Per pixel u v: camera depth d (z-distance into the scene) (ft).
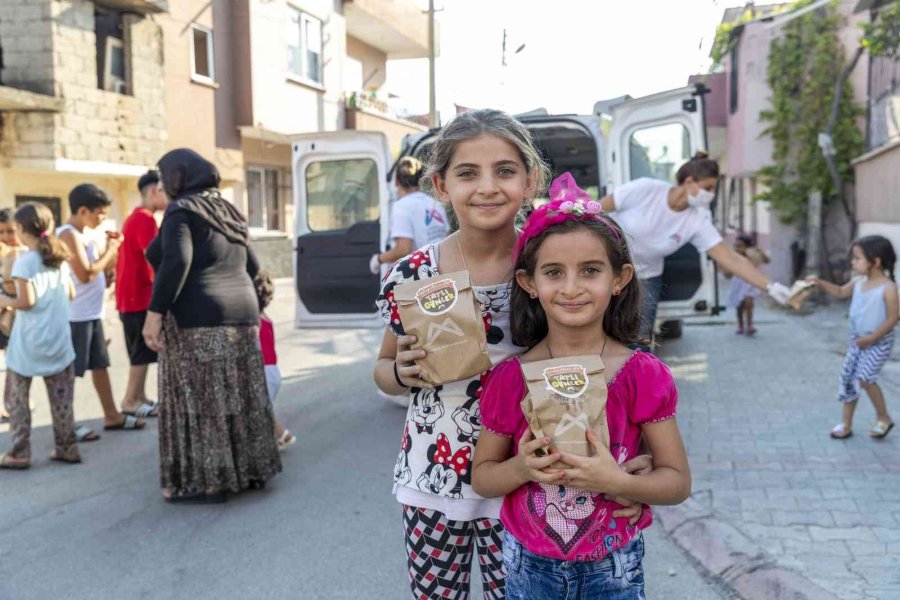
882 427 18.25
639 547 6.85
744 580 11.84
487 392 6.97
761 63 47.11
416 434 7.56
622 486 6.20
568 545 6.57
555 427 6.21
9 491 16.38
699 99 24.77
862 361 18.03
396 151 75.82
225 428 15.40
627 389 6.71
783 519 13.73
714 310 24.95
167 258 14.37
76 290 20.06
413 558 7.72
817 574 11.58
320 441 19.95
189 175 15.01
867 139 42.63
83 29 40.14
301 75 61.46
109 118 42.06
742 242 33.73
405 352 6.90
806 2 44.73
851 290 18.30
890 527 13.23
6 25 38.63
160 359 15.21
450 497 7.38
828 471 16.16
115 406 21.07
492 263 7.49
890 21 36.47
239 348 15.56
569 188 6.98
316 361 30.89
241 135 55.72
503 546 7.09
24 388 17.65
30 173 40.42
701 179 19.40
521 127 7.25
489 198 7.08
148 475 17.37
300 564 13.04
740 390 23.77
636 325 7.17
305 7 60.64
